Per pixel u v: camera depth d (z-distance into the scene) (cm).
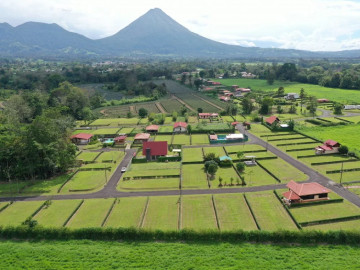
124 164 10462
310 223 6253
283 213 6738
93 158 11194
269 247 5522
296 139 12606
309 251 5344
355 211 6738
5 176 9250
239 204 7225
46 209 7281
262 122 15675
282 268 4897
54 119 10819
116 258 5297
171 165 10212
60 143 9719
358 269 4791
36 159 9112
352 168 9131
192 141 13075
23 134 9156
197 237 5803
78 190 8344
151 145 11050
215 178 8912
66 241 5925
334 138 12525
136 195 7944
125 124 16625
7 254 5472
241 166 9244
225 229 6112
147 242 5806
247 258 5197
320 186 7475
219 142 12738
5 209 7369
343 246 5469
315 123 15425
